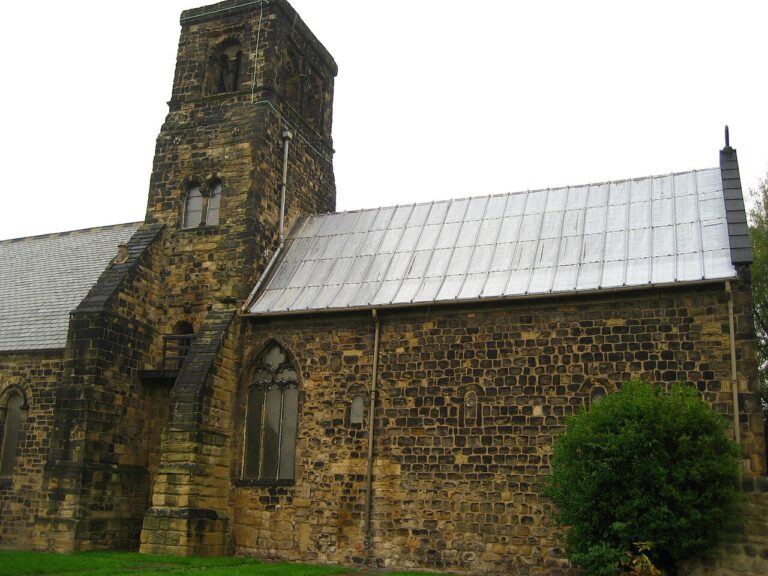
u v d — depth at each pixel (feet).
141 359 90.07
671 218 79.97
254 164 95.14
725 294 69.77
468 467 74.74
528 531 71.31
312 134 109.60
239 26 104.06
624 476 59.41
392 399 79.10
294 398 83.92
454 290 79.82
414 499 75.87
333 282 88.07
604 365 72.33
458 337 78.18
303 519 79.56
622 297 73.00
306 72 110.73
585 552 60.44
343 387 81.51
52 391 89.76
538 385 74.13
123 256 92.79
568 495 61.93
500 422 74.59
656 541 58.08
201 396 80.43
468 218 91.81
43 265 111.45
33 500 86.99
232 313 87.81
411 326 80.28
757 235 111.34
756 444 65.31
